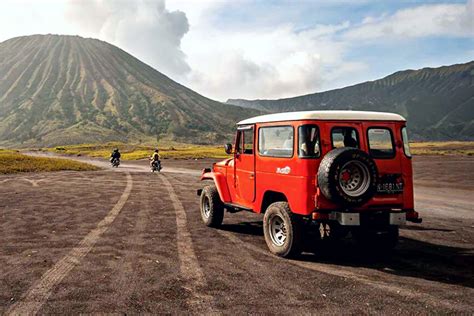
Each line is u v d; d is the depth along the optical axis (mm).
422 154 73188
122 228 9375
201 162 51000
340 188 6086
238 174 8656
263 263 6621
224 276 5906
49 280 5652
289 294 5184
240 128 8648
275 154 7289
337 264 6648
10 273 5949
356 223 6262
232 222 10406
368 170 6227
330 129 6578
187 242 8078
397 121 6957
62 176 25578
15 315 4484
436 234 9234
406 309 4715
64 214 11227
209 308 4711
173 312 4590
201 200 10211
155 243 7953
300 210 6562
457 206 13898
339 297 5094
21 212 11477
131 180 22734
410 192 6875
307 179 6449
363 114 6805
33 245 7676
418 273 6203
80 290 5266
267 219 7340
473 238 8820
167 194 16156
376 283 5672
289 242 6770
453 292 5316
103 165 45281
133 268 6258
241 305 4805
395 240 7430
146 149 121500
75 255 6977
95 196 15336
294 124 6750
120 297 5035
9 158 36688
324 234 6672
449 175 27766
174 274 5984
